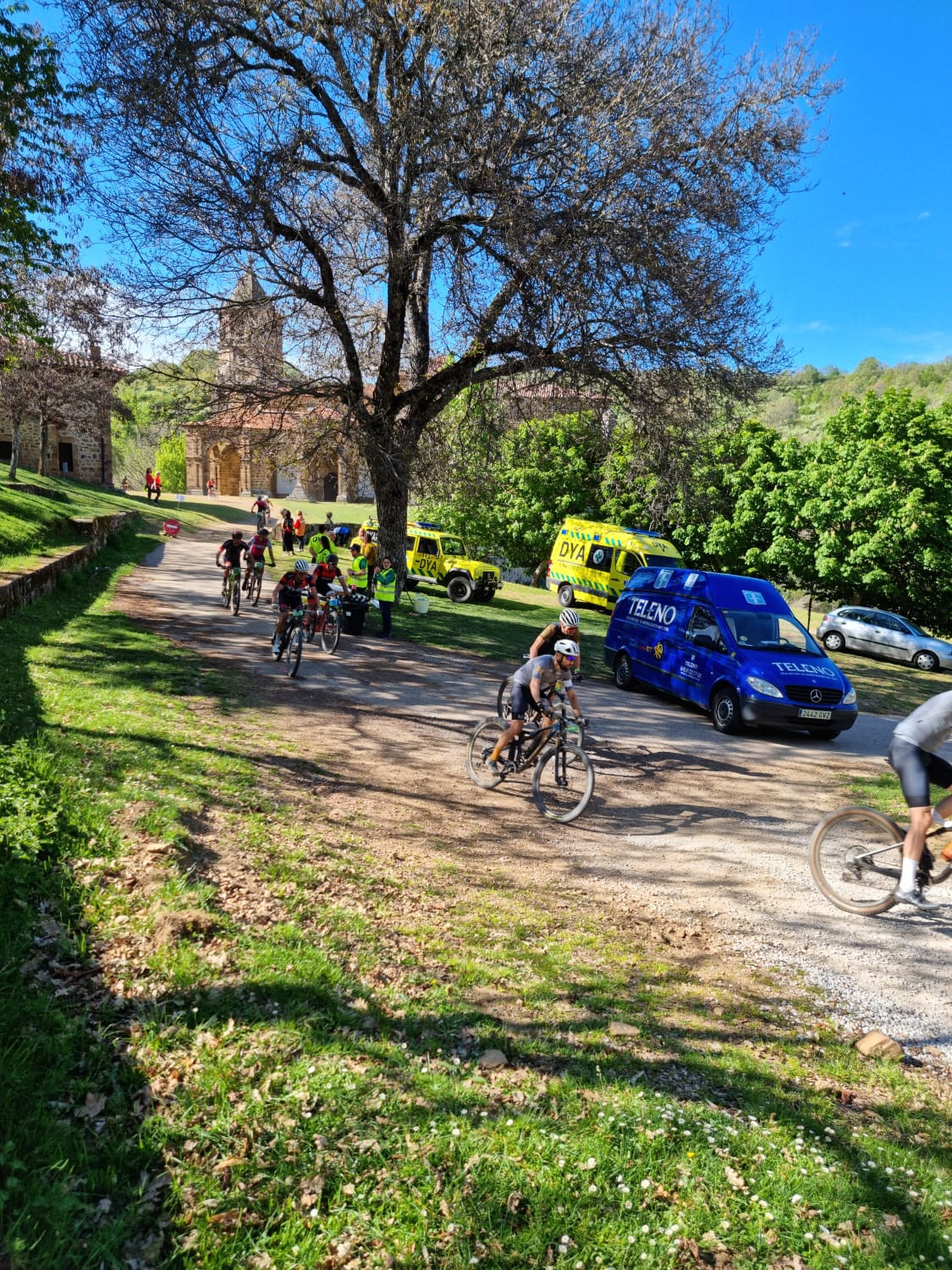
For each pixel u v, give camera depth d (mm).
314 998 3764
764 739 12336
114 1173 2576
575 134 15422
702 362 17453
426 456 20609
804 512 31719
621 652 15570
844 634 29250
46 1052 2990
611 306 15969
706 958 5113
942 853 5461
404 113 15391
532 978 4520
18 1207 2334
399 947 4629
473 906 5473
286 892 4953
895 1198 3014
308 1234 2498
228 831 5734
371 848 6219
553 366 17359
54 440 55844
